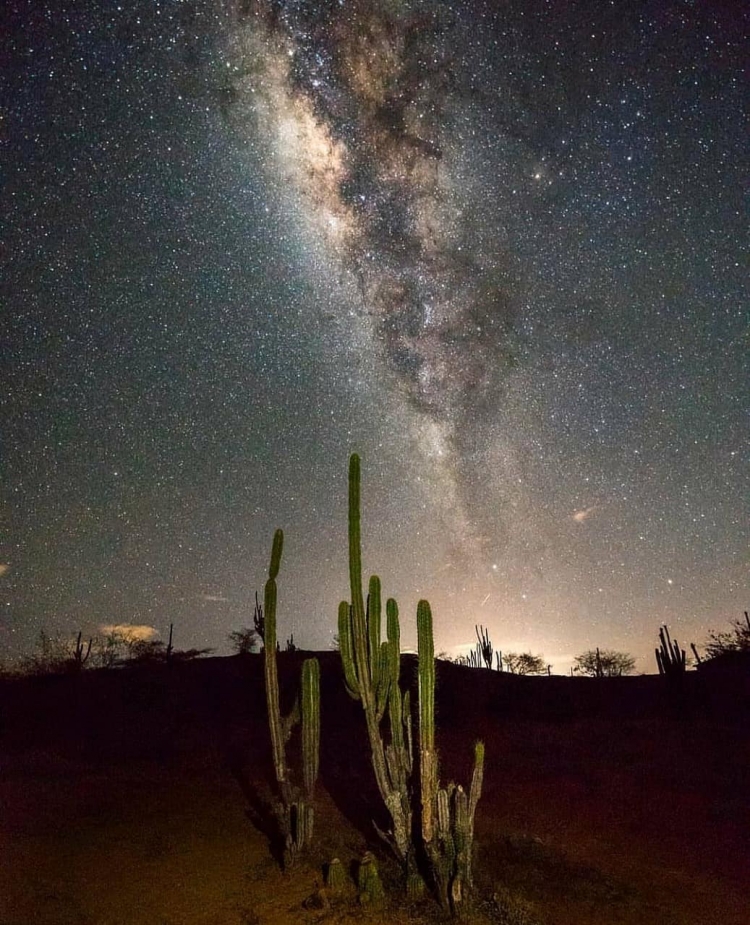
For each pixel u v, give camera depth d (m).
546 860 6.90
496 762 11.99
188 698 19.72
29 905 5.30
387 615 5.98
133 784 9.08
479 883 5.92
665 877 6.81
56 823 7.30
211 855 6.50
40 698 18.89
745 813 9.13
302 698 6.53
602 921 5.57
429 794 5.48
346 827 7.45
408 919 5.20
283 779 6.44
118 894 5.62
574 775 11.08
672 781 10.77
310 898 5.46
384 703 5.89
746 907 6.18
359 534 6.09
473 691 22.31
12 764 10.01
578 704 21.36
